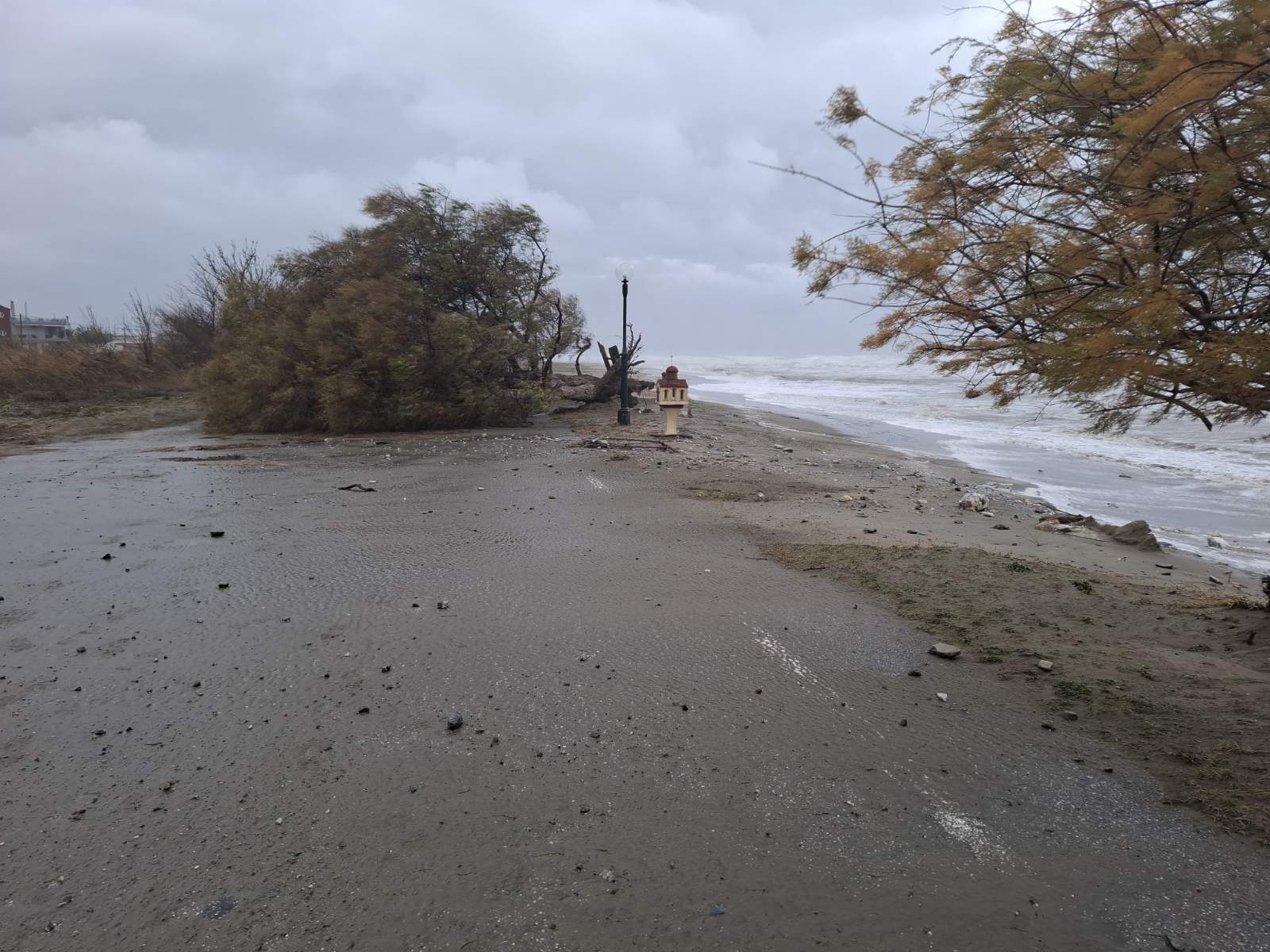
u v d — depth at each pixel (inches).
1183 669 177.2
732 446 655.1
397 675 182.2
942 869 113.2
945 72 128.6
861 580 253.0
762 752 147.1
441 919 103.2
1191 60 101.4
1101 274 114.2
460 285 869.2
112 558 287.9
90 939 100.0
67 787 136.0
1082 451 660.1
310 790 134.5
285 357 781.3
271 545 306.3
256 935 100.3
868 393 1514.5
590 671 184.4
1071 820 124.7
